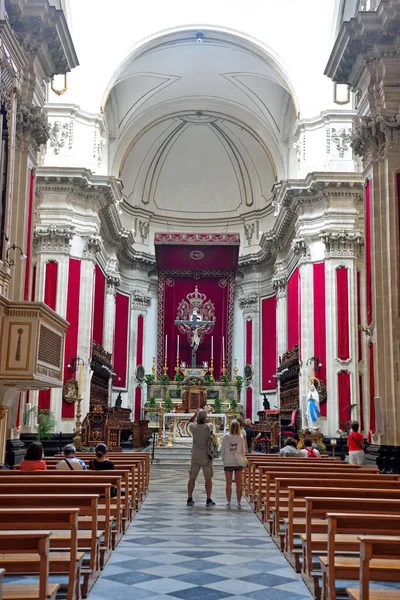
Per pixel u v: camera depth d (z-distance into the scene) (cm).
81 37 2403
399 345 1306
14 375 871
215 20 2419
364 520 444
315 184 2214
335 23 2216
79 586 512
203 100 2939
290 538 648
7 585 431
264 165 3272
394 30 1357
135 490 1048
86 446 1975
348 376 2136
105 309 2792
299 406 2291
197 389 2792
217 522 918
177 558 669
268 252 3048
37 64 1411
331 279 2195
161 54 2573
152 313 3338
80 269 2264
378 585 594
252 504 1114
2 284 1069
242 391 3216
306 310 2248
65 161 2312
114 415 2402
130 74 2606
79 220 2283
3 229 1136
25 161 1357
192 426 1127
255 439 2273
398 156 1366
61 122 2334
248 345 3256
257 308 3259
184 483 1549
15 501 511
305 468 891
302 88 2389
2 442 1134
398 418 1286
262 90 2752
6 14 1302
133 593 530
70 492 575
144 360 3256
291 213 2445
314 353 2208
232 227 3447
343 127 2320
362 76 1477
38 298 2170
